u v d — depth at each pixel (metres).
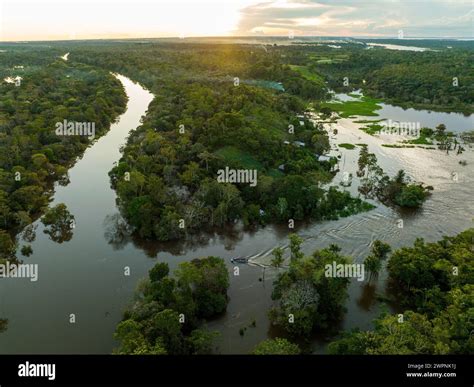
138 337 56.06
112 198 113.38
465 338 56.44
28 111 170.62
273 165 121.94
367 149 149.75
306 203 102.38
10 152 122.31
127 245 91.75
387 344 53.81
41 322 68.19
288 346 56.62
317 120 191.62
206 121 144.00
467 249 77.88
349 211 104.00
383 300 72.31
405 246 89.31
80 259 86.31
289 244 90.12
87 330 66.50
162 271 71.50
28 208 101.50
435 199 111.62
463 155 145.00
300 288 66.44
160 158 118.94
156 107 177.12
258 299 72.62
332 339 64.06
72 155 140.75
